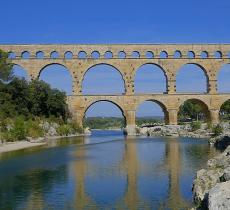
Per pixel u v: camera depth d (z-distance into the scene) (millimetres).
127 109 148000
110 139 121375
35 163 57156
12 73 135875
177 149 79312
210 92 150500
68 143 101250
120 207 32156
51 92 142750
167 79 150250
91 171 49156
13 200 34406
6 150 78688
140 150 78625
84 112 147250
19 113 128625
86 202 33688
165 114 152625
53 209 31703
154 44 150625
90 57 148500
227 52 152625
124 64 149250
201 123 147125
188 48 151625
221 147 82375
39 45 147250
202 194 31328
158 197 34938
